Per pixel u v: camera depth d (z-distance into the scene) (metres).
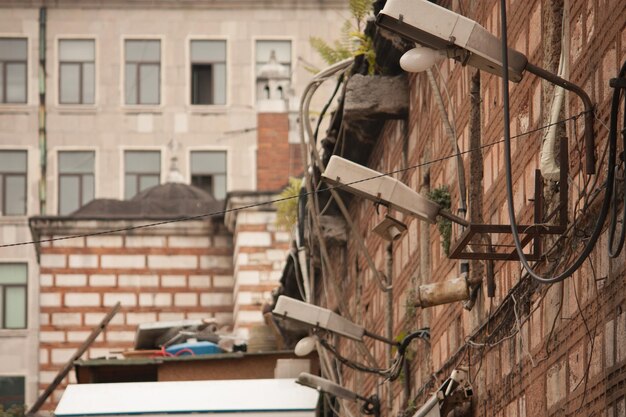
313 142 33.75
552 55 20.83
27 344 85.31
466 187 25.77
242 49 91.50
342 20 91.25
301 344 32.69
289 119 77.94
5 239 88.06
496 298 23.55
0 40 91.06
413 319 31.52
